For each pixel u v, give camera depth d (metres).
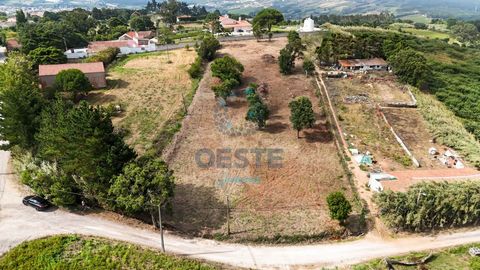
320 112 66.44
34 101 49.50
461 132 62.28
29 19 186.38
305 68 81.31
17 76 68.88
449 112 72.38
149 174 38.19
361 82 79.25
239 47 104.38
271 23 111.94
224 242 38.41
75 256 35.22
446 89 83.69
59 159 43.22
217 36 116.88
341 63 86.69
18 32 126.69
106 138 40.09
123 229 39.16
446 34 173.62
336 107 68.19
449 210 41.00
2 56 107.44
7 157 53.81
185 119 64.62
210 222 41.06
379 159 53.66
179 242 37.91
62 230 38.59
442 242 39.50
